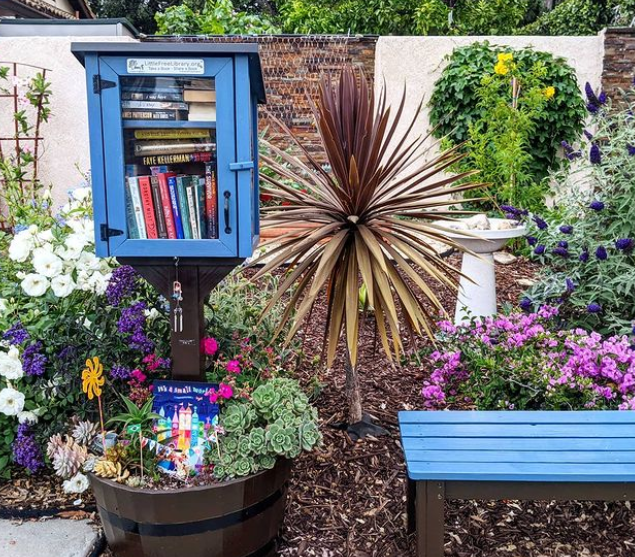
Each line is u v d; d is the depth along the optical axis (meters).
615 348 2.49
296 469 2.33
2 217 5.26
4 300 2.42
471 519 2.11
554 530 2.06
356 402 2.56
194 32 8.22
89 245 2.30
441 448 1.75
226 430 1.83
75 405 2.24
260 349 2.41
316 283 2.04
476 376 2.56
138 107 1.71
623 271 3.19
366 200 2.28
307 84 6.21
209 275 1.83
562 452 1.72
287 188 2.44
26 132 5.64
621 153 3.28
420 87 6.15
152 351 2.16
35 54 5.86
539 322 2.94
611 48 5.95
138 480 1.73
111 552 1.99
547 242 3.48
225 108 1.68
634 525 2.07
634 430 1.87
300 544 1.98
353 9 9.19
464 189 2.41
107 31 6.10
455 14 9.62
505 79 5.52
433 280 4.39
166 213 1.76
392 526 2.04
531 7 13.50
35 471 2.29
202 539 1.71
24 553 1.96
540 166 5.88
